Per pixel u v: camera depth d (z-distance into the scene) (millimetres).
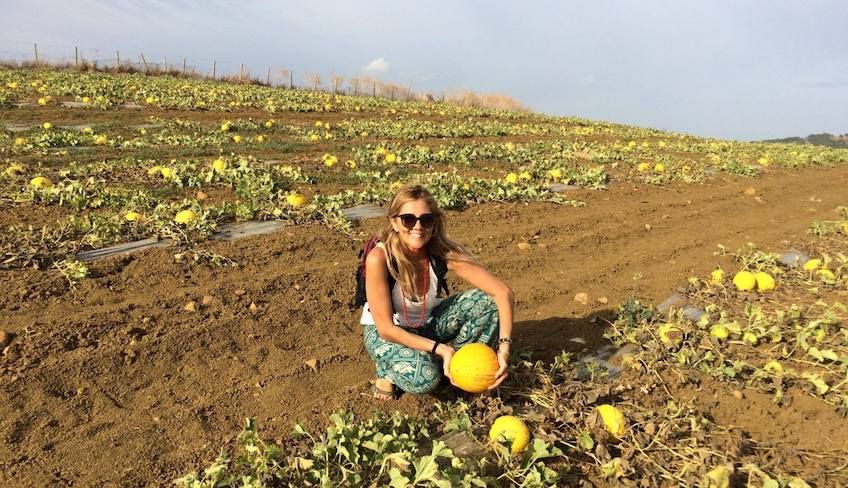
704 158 18484
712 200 11906
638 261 7805
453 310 4391
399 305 4234
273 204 8359
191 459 3652
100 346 4680
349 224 7867
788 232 9883
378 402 4305
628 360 4906
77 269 5723
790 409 4387
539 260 7562
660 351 4969
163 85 27703
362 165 12289
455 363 3973
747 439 3941
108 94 21219
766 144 29375
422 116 25219
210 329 5078
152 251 6465
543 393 4273
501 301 4223
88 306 5297
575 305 6258
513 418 3744
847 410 4293
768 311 6227
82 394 4168
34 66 36250
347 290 6152
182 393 4305
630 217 9953
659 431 3824
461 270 4215
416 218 3855
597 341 5398
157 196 8562
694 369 4805
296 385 4504
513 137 20844
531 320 5859
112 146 12508
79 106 18094
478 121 25375
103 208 7820
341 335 5344
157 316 5191
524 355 4695
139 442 3770
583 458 3730
